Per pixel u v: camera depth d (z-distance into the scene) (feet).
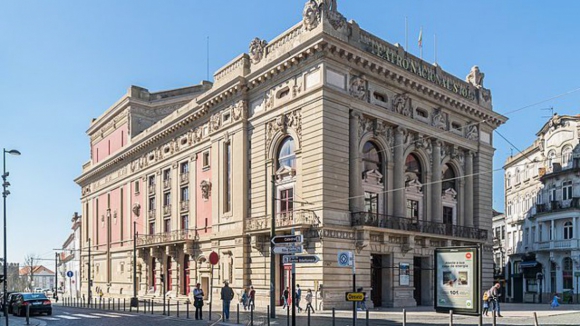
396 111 118.42
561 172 159.33
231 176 127.65
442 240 123.65
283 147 114.83
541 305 126.00
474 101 138.82
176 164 158.10
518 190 191.52
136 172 185.78
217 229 130.93
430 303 118.93
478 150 141.69
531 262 173.68
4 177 89.10
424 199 124.47
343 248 102.47
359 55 107.65
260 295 113.60
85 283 230.89
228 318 81.35
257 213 118.42
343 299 100.78
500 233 209.97
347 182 105.60
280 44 115.75
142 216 178.91
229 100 130.11
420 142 123.85
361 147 110.73
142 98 199.11
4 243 86.43
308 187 104.37
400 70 116.57
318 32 103.19
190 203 147.84
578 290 149.59
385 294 110.83
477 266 47.50
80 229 261.85
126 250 188.24
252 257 118.01
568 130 161.58
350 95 107.65
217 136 134.31
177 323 78.48
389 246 110.63
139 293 173.47
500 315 84.48
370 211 110.52
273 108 115.44
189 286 143.13
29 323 83.20
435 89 126.00
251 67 123.65
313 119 104.42
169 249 152.35
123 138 201.26
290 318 82.12
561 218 157.89
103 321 84.64
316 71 105.09
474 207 139.54
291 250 65.16
